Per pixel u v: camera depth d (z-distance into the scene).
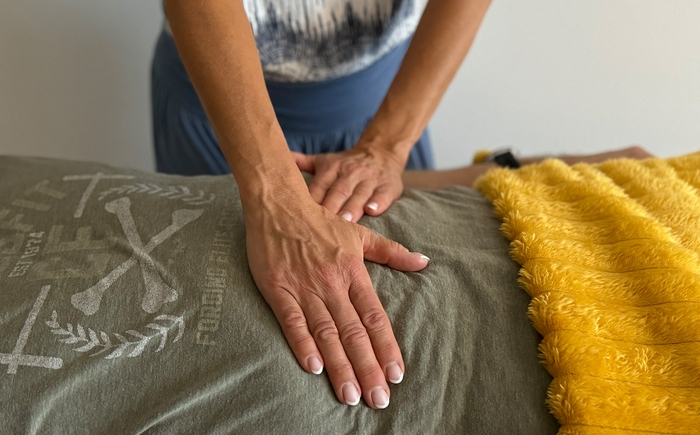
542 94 1.37
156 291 0.58
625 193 0.75
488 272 0.63
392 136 0.84
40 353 0.53
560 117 1.40
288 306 0.57
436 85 0.84
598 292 0.59
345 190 0.73
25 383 0.51
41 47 1.26
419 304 0.59
